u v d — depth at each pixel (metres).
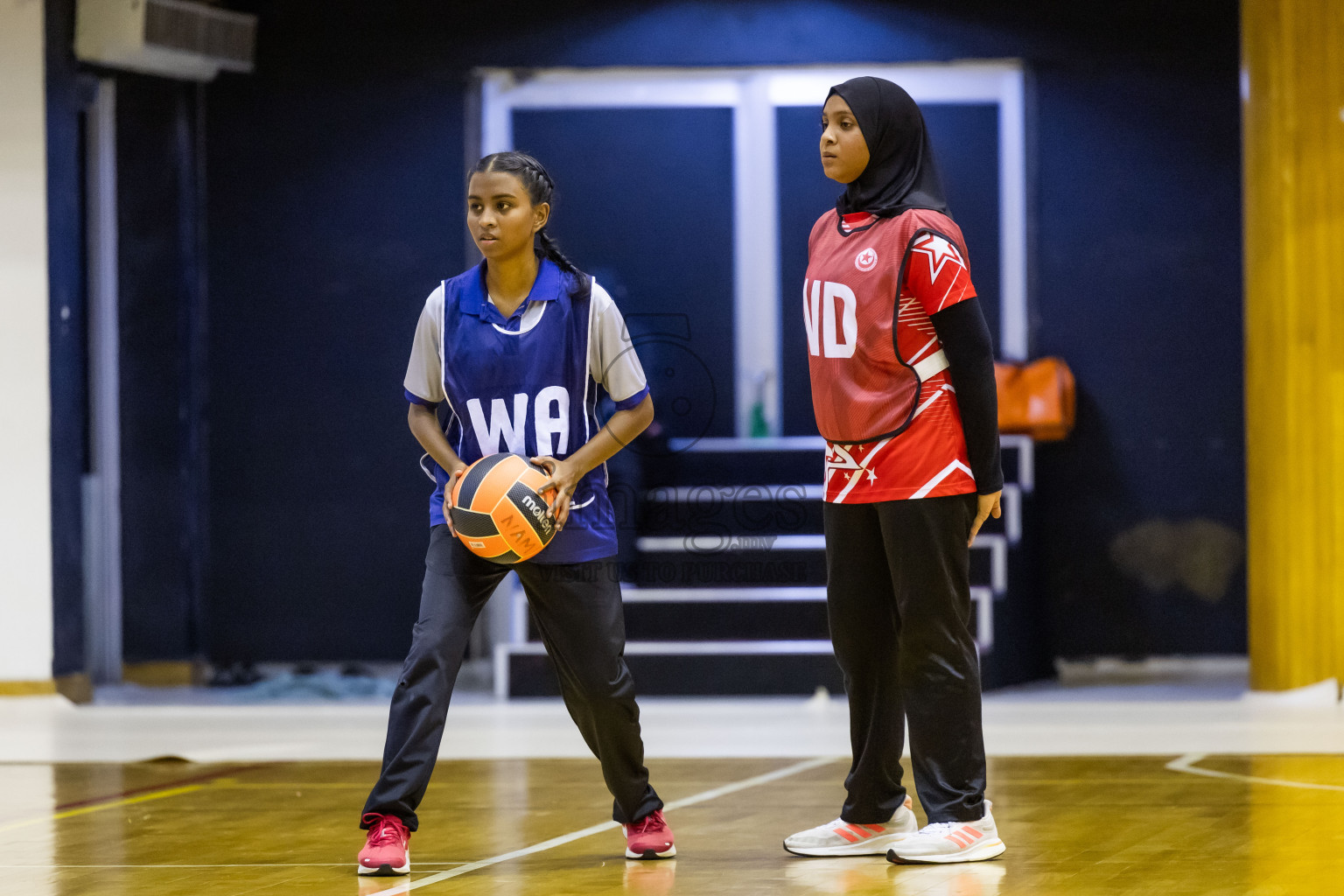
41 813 12.39
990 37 25.33
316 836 11.05
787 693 22.02
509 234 9.47
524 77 26.25
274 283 25.81
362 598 25.66
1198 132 25.09
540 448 9.65
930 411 9.63
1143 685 23.36
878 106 9.83
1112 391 25.23
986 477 9.66
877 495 9.70
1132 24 25.16
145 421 25.83
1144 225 25.22
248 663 25.73
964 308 9.46
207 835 11.20
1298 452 20.05
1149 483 25.09
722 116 26.38
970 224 25.88
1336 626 19.92
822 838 10.00
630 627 22.80
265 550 25.80
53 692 22.19
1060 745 15.93
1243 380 24.94
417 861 9.94
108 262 25.56
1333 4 19.97
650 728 18.17
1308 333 20.03
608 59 25.66
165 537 25.97
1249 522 20.69
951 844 9.50
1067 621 25.12
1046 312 25.41
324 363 25.75
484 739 17.27
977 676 9.83
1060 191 25.41
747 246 26.34
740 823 11.38
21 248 22.47
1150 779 13.34
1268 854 9.68
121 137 25.55
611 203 26.48
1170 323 25.16
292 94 25.72
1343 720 17.95
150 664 25.88
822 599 22.48
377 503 25.69
